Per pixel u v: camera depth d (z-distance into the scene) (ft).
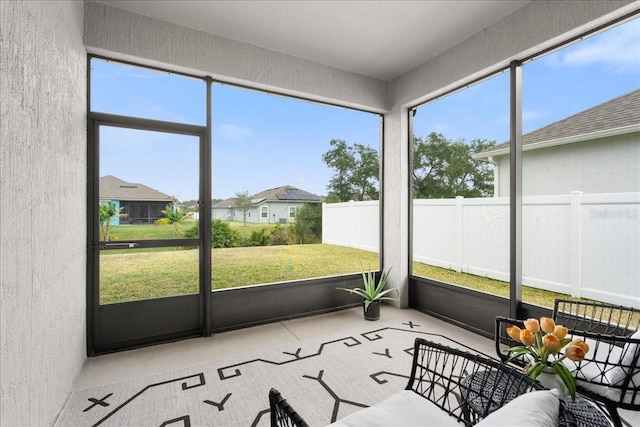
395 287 12.46
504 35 8.52
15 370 3.90
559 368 4.08
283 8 8.24
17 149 4.08
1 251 3.60
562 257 7.84
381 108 12.57
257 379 6.98
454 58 10.02
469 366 7.44
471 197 10.16
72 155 6.75
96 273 8.39
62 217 5.98
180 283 9.44
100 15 7.92
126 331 8.73
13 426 3.83
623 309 5.98
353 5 8.12
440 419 3.31
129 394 6.40
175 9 8.25
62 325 5.91
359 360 7.88
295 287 11.21
